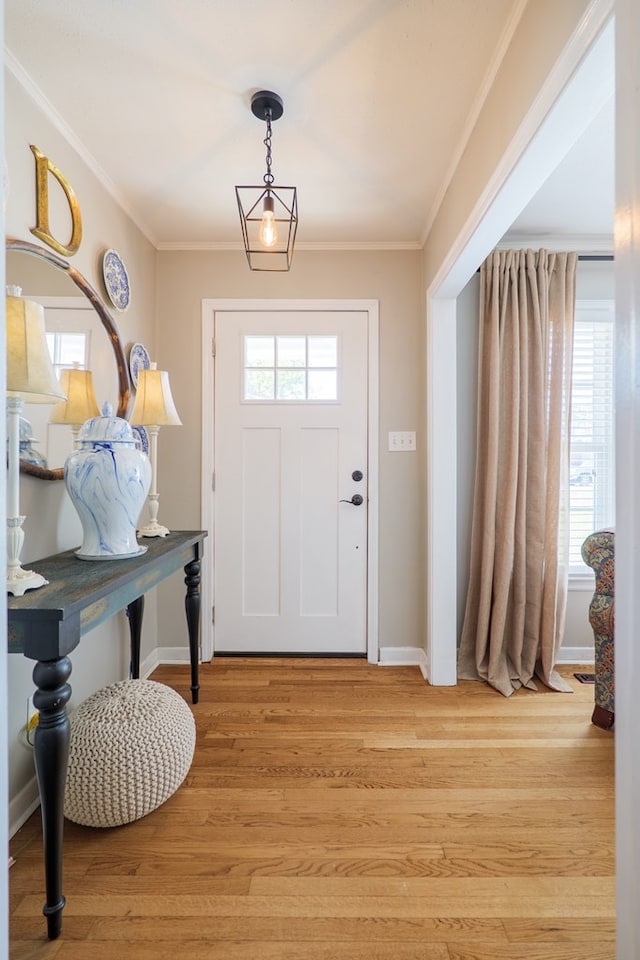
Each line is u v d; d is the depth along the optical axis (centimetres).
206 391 261
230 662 261
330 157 186
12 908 116
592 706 215
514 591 242
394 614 262
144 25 130
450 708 212
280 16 128
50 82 149
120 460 153
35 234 153
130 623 215
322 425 263
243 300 260
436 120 166
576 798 155
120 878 124
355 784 161
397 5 124
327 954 107
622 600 68
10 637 104
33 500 155
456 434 241
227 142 177
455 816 147
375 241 255
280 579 266
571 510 272
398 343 259
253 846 135
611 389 270
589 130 169
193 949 108
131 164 191
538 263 243
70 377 171
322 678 242
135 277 232
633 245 65
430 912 116
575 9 98
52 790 107
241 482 264
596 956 107
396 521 261
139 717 143
